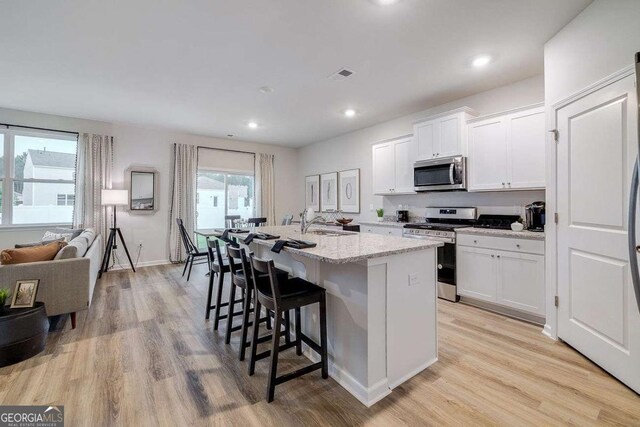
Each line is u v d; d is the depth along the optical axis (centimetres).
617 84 184
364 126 530
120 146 510
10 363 207
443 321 287
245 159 652
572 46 223
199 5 208
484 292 312
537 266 272
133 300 352
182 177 562
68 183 483
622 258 182
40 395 175
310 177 678
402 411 164
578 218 218
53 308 259
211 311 318
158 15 219
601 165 197
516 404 168
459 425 153
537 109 295
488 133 332
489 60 288
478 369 204
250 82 339
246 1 204
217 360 218
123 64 295
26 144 453
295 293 181
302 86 350
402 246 198
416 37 249
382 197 514
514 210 344
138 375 197
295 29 237
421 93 372
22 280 244
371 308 173
